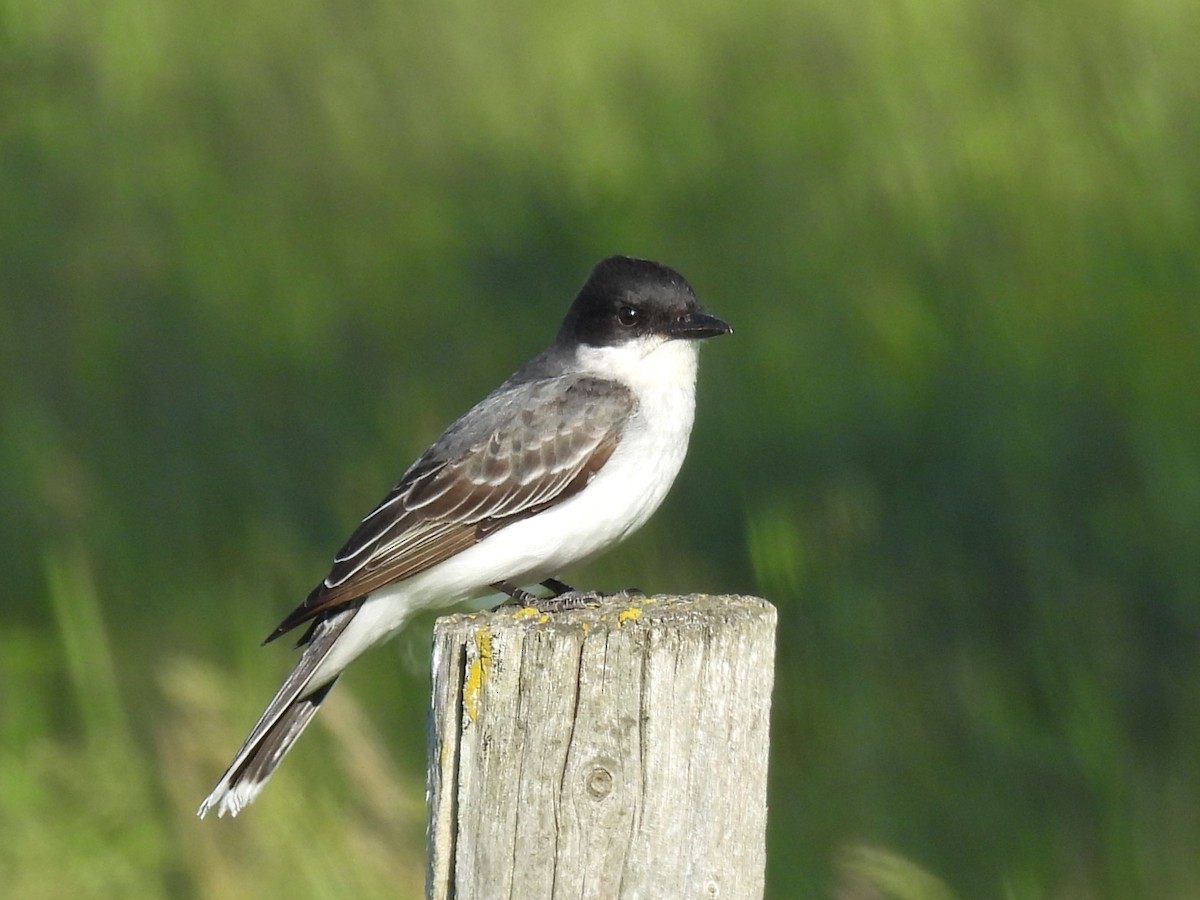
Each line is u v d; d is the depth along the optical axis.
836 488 11.93
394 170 17.47
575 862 5.38
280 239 16.38
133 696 10.62
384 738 10.11
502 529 8.38
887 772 9.91
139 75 17.92
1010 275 14.04
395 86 18.67
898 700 10.36
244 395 14.19
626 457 8.46
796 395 13.04
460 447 8.45
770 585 10.75
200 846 8.91
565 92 18.28
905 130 15.83
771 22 18.20
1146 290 13.31
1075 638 10.68
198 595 11.85
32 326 15.08
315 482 13.11
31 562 12.02
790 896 9.20
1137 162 14.45
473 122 18.05
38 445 13.09
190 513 12.56
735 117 17.06
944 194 14.96
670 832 5.39
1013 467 11.93
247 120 17.94
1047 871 9.34
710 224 15.73
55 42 17.02
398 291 15.65
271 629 11.34
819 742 10.22
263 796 8.94
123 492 12.80
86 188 16.72
